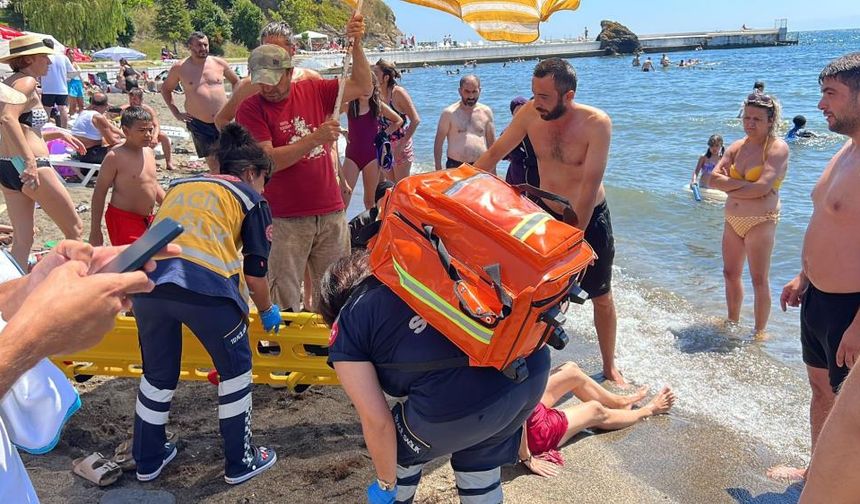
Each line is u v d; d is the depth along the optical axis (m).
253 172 3.72
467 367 2.35
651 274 7.44
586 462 3.94
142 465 3.54
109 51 42.81
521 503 3.55
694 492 3.67
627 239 8.74
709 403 4.64
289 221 4.60
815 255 3.55
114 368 4.36
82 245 1.58
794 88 30.09
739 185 5.61
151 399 3.47
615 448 4.10
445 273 2.20
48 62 6.39
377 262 2.36
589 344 5.61
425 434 2.44
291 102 4.54
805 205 9.70
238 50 72.38
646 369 5.16
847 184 3.40
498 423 2.44
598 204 4.61
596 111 4.27
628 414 4.35
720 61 61.69
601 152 4.26
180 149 13.53
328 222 4.75
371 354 2.43
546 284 2.13
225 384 3.45
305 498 3.45
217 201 3.41
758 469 3.89
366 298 2.43
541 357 2.54
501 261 2.16
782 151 5.53
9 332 1.23
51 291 1.29
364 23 4.61
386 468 2.50
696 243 8.52
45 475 3.56
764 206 5.61
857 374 1.62
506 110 26.12
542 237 2.20
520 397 2.45
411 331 2.36
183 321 3.31
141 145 5.46
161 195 5.68
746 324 6.04
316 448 3.89
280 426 4.15
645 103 26.16
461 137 7.52
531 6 4.20
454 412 2.36
